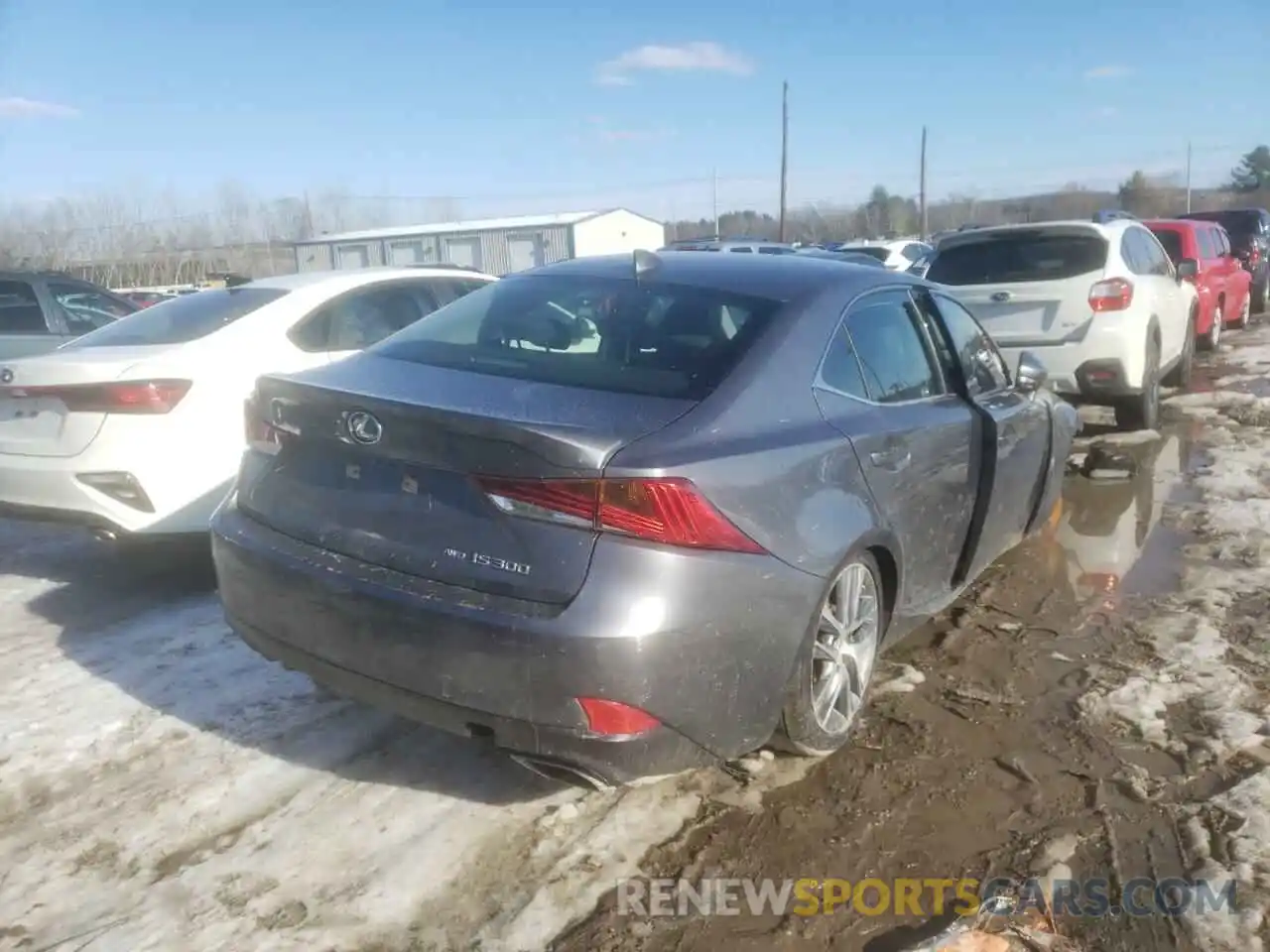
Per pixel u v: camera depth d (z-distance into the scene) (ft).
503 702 8.86
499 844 10.05
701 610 8.95
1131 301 26.35
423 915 9.07
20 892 9.32
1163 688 13.10
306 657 10.05
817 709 10.84
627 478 8.75
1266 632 14.85
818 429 10.75
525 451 8.86
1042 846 9.97
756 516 9.50
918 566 12.68
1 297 25.90
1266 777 10.96
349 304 18.92
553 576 8.74
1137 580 17.08
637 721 8.80
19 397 15.75
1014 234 27.55
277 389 10.53
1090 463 24.25
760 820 10.44
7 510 16.10
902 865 9.74
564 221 141.79
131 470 15.43
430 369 10.93
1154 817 10.39
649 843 10.07
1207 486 22.85
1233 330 54.49
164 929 8.86
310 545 10.10
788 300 11.69
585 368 10.75
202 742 11.91
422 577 9.30
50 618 15.56
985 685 13.32
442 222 186.29
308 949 8.65
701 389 10.20
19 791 10.87
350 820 10.43
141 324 17.80
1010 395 15.88
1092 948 8.61
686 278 12.25
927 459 12.55
